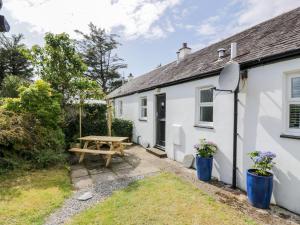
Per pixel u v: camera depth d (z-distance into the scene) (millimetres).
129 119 12484
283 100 3746
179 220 3207
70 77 8984
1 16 2938
